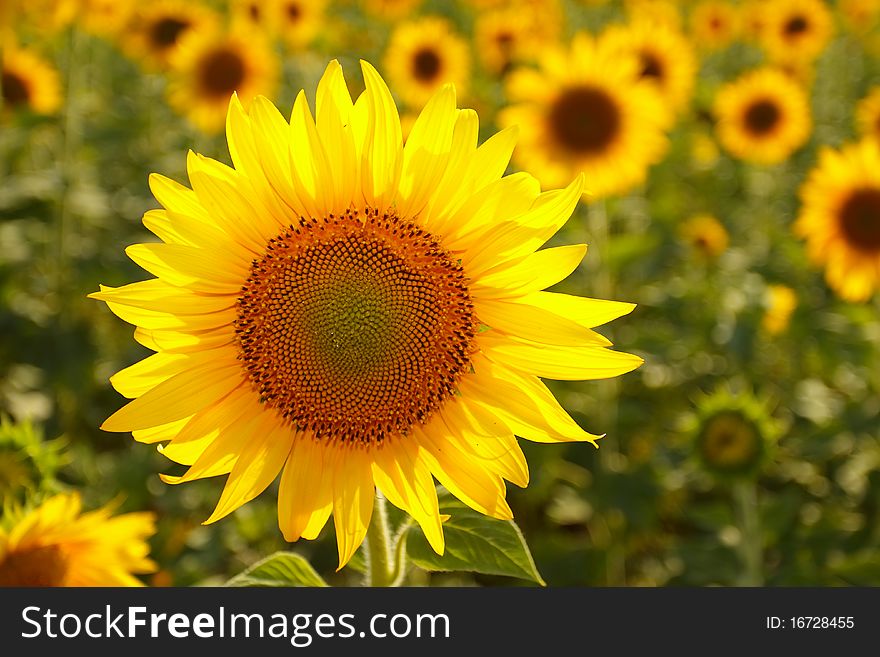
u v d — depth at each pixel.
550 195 2.36
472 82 10.71
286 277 2.52
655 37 8.88
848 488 5.74
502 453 2.49
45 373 6.49
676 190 9.53
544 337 2.37
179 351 2.53
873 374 6.54
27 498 3.34
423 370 2.53
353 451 2.60
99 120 9.80
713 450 4.54
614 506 5.64
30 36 10.12
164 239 2.45
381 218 2.51
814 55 12.59
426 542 2.68
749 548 4.68
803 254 7.43
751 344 6.40
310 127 2.37
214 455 2.55
